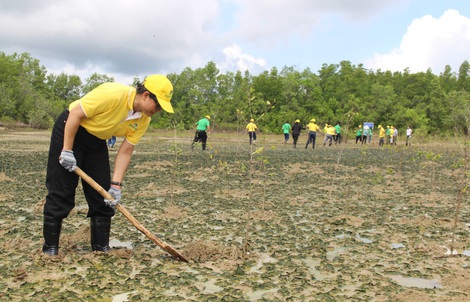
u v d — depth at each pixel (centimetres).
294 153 2450
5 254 530
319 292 438
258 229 709
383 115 7912
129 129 511
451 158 2284
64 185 499
